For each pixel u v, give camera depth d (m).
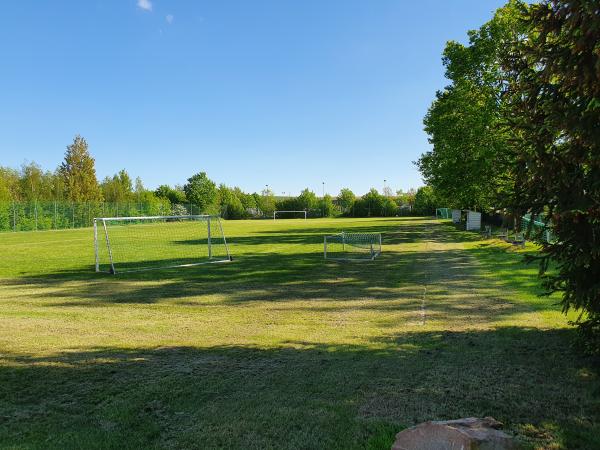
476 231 31.80
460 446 2.93
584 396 4.35
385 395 4.45
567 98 4.45
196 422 3.94
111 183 76.88
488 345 6.02
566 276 4.68
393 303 9.05
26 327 7.45
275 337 6.70
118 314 8.45
